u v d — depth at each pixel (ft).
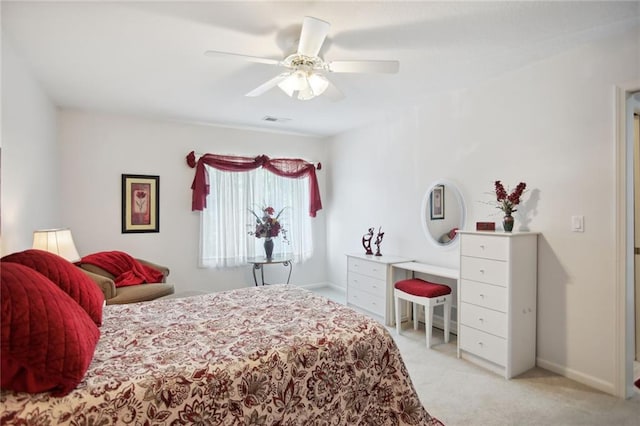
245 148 15.89
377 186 14.57
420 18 6.70
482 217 10.30
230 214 15.34
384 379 5.68
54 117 11.75
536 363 8.85
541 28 7.14
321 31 6.08
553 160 8.54
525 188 9.11
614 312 7.47
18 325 3.53
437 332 11.54
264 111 12.96
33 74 9.20
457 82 10.20
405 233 13.19
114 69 8.98
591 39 7.66
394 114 13.46
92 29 6.97
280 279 16.78
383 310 12.23
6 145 7.08
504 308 8.30
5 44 7.16
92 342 4.39
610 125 7.52
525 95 9.14
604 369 7.63
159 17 6.56
